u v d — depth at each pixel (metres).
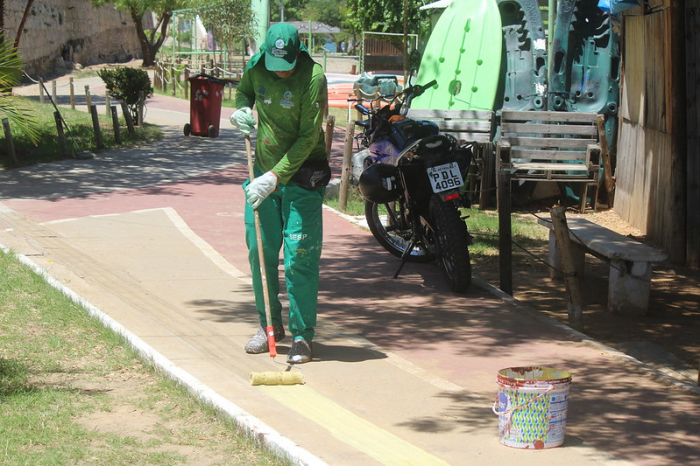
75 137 20.58
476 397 5.66
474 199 14.64
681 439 5.00
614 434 5.06
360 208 13.38
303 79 5.94
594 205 14.62
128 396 5.43
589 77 14.82
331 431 4.93
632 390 5.89
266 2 39.75
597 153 14.31
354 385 5.85
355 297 8.36
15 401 5.19
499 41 15.21
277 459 4.55
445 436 4.97
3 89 8.57
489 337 7.14
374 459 4.55
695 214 10.76
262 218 6.26
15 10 41.41
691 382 6.09
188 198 13.73
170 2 47.62
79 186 14.53
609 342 7.59
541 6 18.14
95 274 8.52
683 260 10.88
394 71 34.31
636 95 13.20
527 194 15.09
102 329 6.67
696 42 10.58
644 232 12.66
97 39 54.47
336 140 24.64
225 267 9.16
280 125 6.06
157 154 19.39
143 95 24.80
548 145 14.31
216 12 43.62
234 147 21.23
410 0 32.22
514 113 14.29
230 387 5.63
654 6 11.84
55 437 4.73
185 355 6.25
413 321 7.57
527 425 4.75
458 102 15.23
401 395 5.68
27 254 9.05
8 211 11.77
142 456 4.55
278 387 5.70
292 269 6.18
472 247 11.16
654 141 12.15
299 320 6.26
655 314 8.59
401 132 9.25
